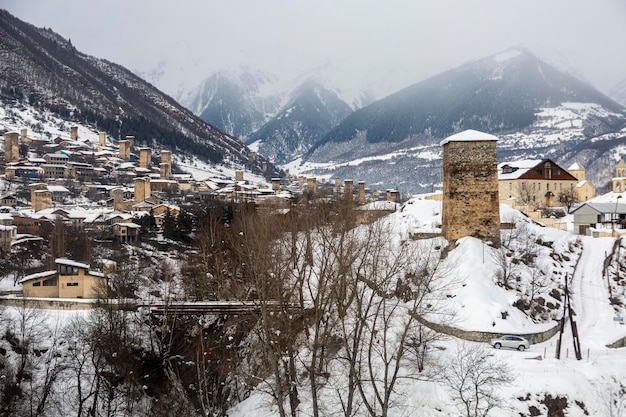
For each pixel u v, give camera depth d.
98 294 61.53
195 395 55.84
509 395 44.31
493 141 72.62
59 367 52.19
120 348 54.94
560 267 74.81
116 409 50.81
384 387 44.94
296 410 48.56
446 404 45.34
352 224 76.19
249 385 56.12
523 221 85.06
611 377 46.88
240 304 59.69
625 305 65.56
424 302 60.91
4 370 51.81
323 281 57.22
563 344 55.28
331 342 53.34
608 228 92.25
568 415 43.47
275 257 61.56
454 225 72.62
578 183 123.12
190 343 60.38
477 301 58.66
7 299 62.88
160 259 96.25
